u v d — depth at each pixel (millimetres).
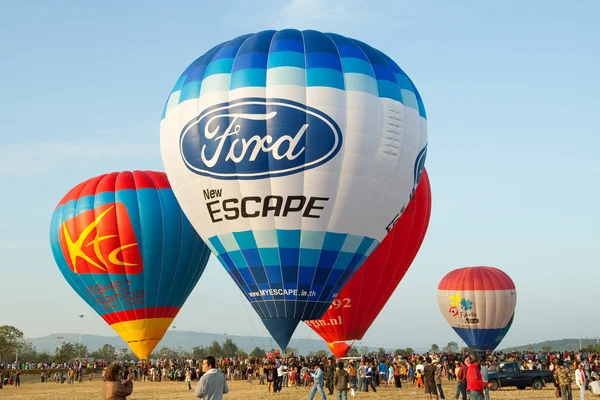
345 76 24109
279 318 23828
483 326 52219
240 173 23312
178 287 39281
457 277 53781
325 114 23234
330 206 23391
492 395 28203
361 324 34438
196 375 49375
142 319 38719
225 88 24062
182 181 25016
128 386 9812
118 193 38969
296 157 23016
